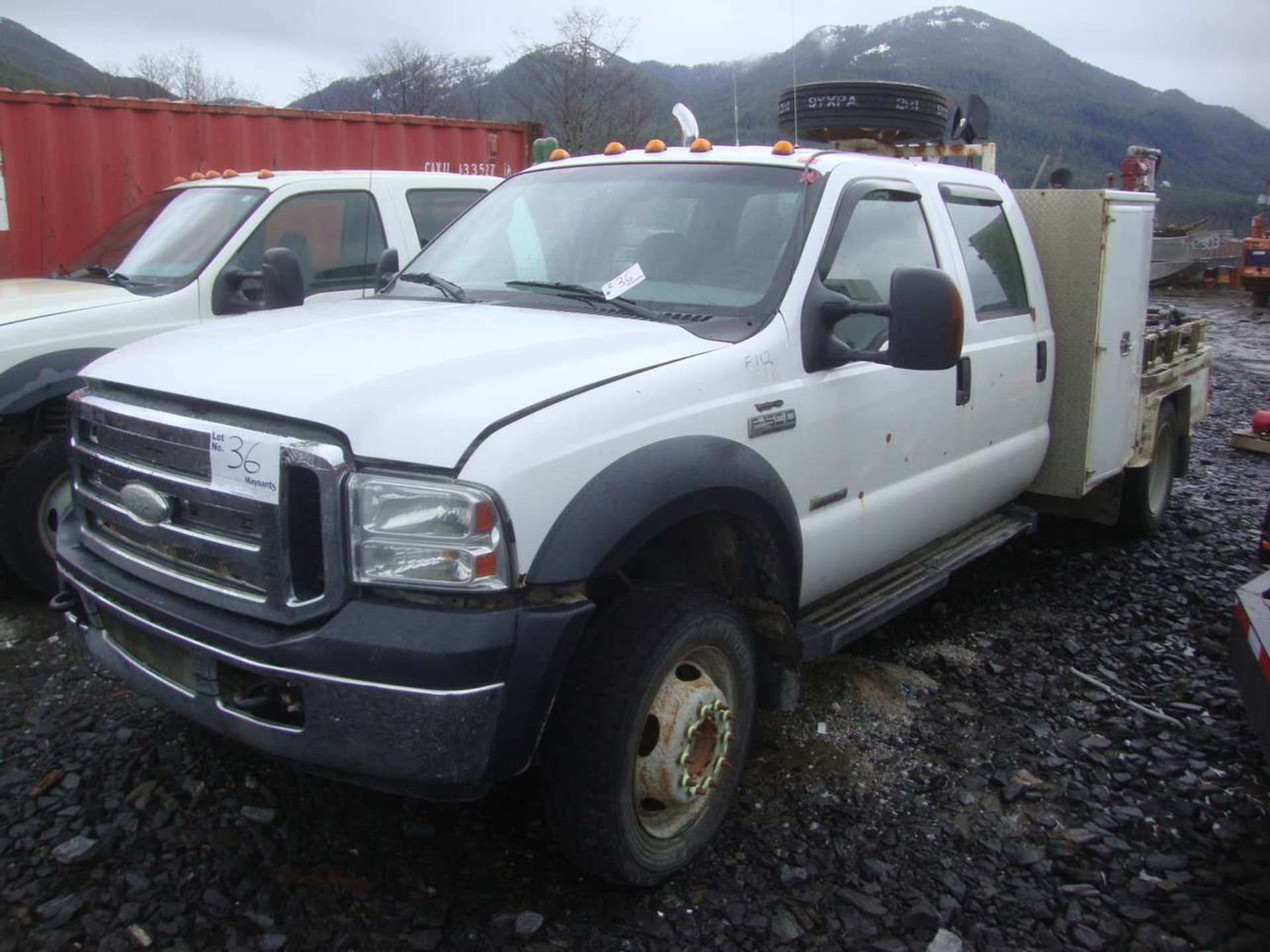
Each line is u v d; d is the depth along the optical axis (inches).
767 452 130.6
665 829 119.6
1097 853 129.1
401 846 124.9
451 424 101.0
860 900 118.8
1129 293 212.4
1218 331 749.9
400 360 112.3
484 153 404.2
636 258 149.5
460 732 98.7
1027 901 120.1
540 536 102.3
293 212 238.7
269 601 103.7
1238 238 1257.4
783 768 145.7
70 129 330.0
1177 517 275.1
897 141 249.6
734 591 134.8
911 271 130.2
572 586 105.3
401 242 257.4
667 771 115.6
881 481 155.6
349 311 143.9
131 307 207.8
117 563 119.6
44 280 237.9
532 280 154.2
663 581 126.6
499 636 98.9
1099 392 206.8
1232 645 135.8
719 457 119.4
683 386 120.0
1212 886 123.9
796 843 129.5
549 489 103.0
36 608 196.2
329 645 98.6
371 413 101.8
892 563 171.3
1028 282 197.3
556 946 109.8
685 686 118.3
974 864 126.7
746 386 128.5
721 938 112.7
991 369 180.1
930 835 132.0
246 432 104.3
